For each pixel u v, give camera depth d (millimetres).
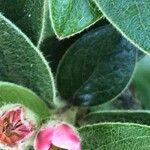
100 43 87
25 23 81
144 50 76
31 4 80
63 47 87
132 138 80
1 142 74
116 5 76
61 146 75
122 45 87
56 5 76
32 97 81
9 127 74
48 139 75
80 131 82
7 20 79
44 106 82
